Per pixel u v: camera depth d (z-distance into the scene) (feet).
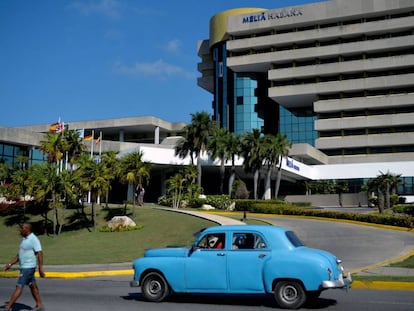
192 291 36.58
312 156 250.98
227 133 203.41
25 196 154.81
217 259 35.94
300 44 297.94
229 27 308.81
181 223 120.06
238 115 310.65
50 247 106.52
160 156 199.62
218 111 321.93
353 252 76.64
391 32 279.90
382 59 274.57
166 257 37.96
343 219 124.77
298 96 288.51
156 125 299.38
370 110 280.31
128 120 296.92
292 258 33.94
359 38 286.25
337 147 280.72
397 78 270.87
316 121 283.59
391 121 271.49
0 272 62.13
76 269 65.92
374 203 205.77
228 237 36.27
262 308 34.78
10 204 149.48
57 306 35.81
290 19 294.25
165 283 37.73
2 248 110.01
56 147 151.43
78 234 122.72
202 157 210.18
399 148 273.54
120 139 305.73
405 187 237.25
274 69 298.97
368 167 245.45
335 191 237.25
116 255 86.07
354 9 281.74
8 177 156.66
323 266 33.24
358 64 278.05
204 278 36.11
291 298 33.96
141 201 172.55
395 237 92.68
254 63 298.35
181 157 202.18
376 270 55.93
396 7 273.75
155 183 252.83
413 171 236.43
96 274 61.05
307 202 221.05
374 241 88.12
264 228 36.01
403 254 72.79
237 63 301.43
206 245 36.86
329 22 291.79
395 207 151.53
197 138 195.42
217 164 210.18
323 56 287.48
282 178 250.98
